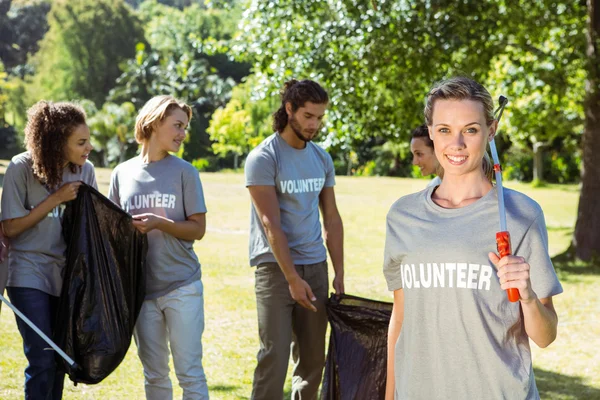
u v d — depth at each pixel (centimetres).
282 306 459
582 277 1171
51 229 435
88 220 435
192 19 6800
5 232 427
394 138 1257
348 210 2334
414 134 458
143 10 7806
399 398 271
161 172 457
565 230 1862
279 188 461
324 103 456
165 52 6662
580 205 1327
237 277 1126
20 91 6256
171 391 464
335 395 429
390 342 290
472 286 251
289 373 643
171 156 465
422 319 260
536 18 1284
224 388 589
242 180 3588
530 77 1420
